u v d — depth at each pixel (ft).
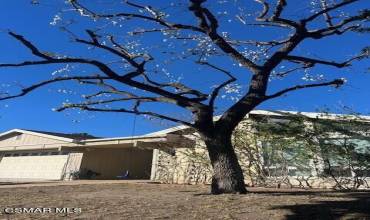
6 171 109.70
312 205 25.77
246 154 48.26
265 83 33.58
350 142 44.06
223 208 25.09
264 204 26.35
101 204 28.14
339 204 26.08
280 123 47.39
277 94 33.50
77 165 90.33
